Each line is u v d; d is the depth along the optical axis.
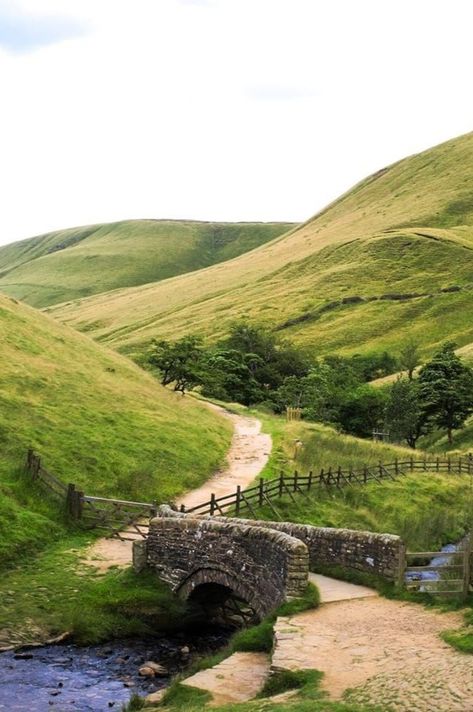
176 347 80.50
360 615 18.94
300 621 18.44
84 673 20.33
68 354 61.75
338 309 163.38
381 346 144.25
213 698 15.59
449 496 50.34
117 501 33.97
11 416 43.06
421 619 18.48
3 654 21.48
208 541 24.53
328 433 65.62
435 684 13.86
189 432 52.66
